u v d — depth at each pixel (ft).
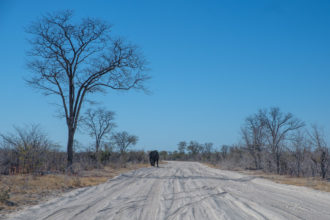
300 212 29.86
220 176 78.59
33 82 82.12
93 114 147.13
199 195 41.16
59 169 73.46
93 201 36.09
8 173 60.80
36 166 63.98
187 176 75.46
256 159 112.16
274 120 111.24
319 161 72.54
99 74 86.84
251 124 118.21
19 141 65.41
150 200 36.91
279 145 92.07
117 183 57.21
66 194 41.24
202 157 278.67
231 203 34.96
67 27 82.58
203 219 26.73
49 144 70.08
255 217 27.43
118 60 87.81
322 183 58.54
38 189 43.47
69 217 27.35
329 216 28.30
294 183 59.31
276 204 34.32
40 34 81.61
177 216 27.96
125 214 28.71
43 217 27.32
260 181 64.49
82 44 84.33
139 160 170.19
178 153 353.92
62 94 84.69
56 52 82.48
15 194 38.86
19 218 26.71
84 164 91.15
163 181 61.57
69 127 84.07
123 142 184.55
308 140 76.95
